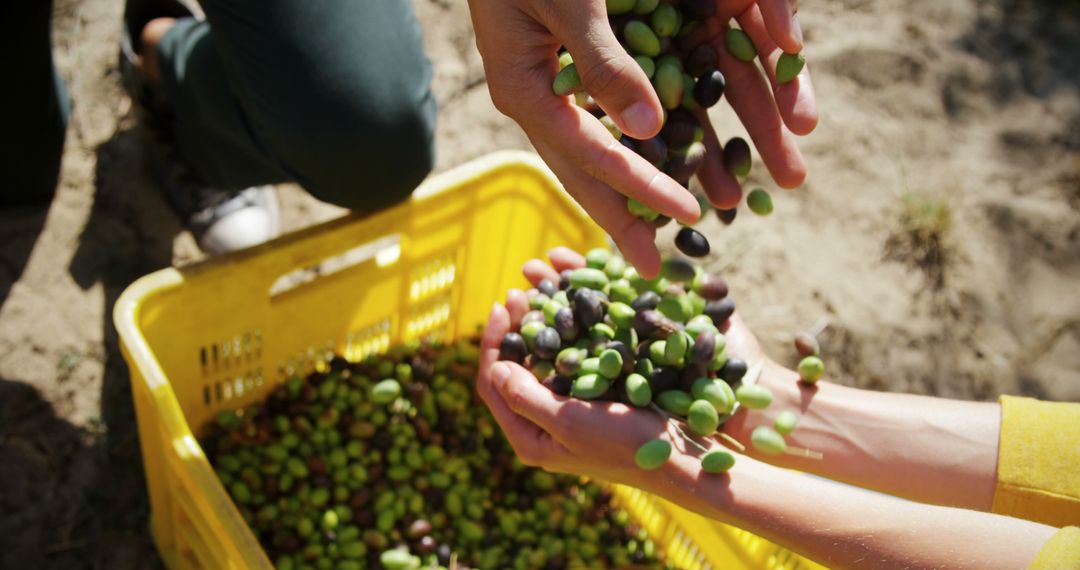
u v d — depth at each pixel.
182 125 1.12
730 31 0.81
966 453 0.87
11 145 1.07
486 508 1.04
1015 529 0.73
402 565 0.99
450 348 1.11
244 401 1.02
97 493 1.05
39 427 1.06
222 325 0.94
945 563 0.73
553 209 1.04
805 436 0.92
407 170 0.97
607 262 0.96
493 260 1.08
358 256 1.22
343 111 0.93
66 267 1.13
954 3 1.46
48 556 1.02
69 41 1.23
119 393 1.09
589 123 0.72
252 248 0.92
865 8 1.44
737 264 1.26
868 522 0.76
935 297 1.27
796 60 0.78
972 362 1.24
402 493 1.02
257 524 0.99
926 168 1.34
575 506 1.05
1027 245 1.31
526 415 0.85
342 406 1.04
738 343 0.95
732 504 0.79
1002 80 1.42
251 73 0.94
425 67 0.98
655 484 0.82
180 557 0.99
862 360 1.23
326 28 0.92
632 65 0.69
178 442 0.80
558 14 0.69
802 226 1.29
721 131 1.32
